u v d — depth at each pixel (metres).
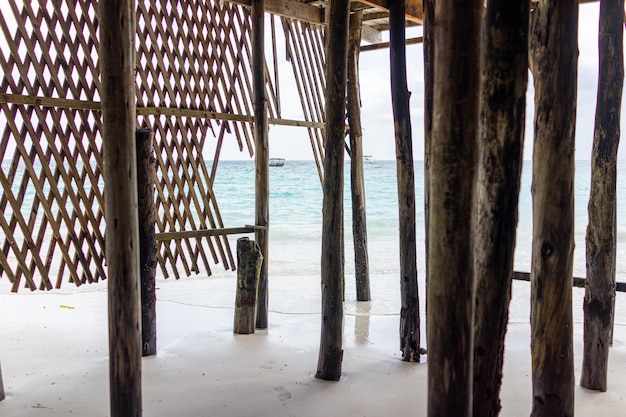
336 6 2.53
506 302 1.60
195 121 3.72
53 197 3.09
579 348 3.21
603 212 2.53
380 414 2.24
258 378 2.63
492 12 1.53
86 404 2.28
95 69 3.15
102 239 3.31
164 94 3.52
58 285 3.15
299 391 2.48
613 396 2.48
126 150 1.73
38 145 2.98
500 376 1.63
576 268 7.11
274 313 4.20
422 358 2.99
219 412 2.25
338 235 2.62
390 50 2.87
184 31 3.61
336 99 2.57
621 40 2.62
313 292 5.16
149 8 3.42
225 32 3.87
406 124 2.84
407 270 2.92
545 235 1.88
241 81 3.97
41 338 3.27
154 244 2.98
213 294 4.93
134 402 1.80
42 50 2.92
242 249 3.42
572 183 1.87
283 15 3.94
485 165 1.57
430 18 2.41
